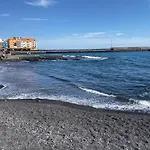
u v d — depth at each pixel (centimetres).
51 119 1129
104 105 1498
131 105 1488
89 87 2250
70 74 3553
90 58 9319
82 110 1359
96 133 924
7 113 1231
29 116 1177
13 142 806
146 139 867
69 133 913
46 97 1794
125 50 18850
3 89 2167
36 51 15775
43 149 757
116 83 2498
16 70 4281
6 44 18662
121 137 884
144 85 2309
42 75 3403
